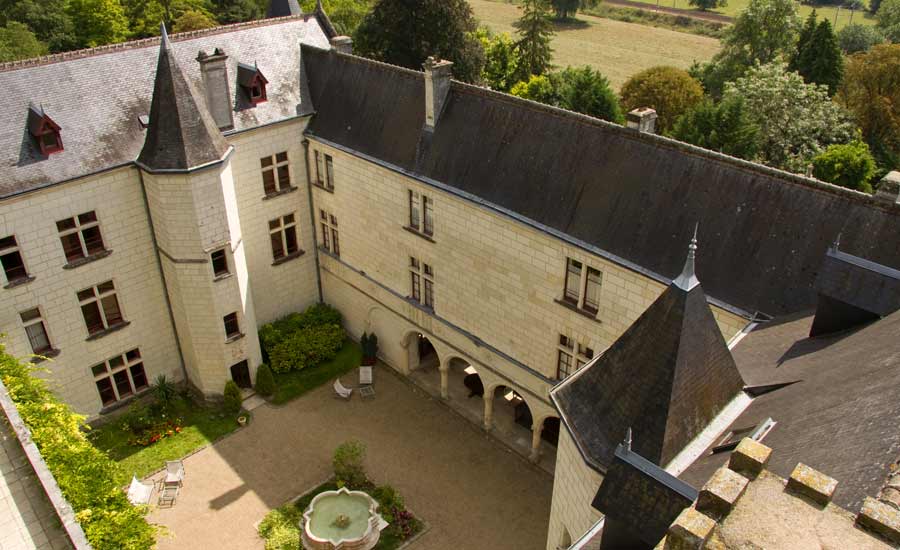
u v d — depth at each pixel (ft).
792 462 44.60
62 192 98.27
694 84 204.54
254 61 118.42
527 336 97.45
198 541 92.79
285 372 122.62
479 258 98.94
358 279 123.24
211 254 107.34
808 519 31.83
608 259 82.12
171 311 115.03
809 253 70.90
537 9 260.83
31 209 96.27
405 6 192.03
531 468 104.83
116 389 112.78
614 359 59.00
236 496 99.81
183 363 119.55
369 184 111.86
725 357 58.13
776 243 72.84
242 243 115.75
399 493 100.58
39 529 63.57
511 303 97.40
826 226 70.49
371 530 91.76
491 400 109.29
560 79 216.54
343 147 113.91
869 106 207.10
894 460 38.88
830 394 51.37
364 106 113.91
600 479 57.67
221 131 110.63
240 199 117.08
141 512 72.84
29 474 69.21
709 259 76.28
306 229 127.85
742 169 76.18
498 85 259.60
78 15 261.44
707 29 355.56
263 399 118.21
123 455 106.42
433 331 112.27
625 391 57.36
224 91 110.01
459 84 101.19
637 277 80.33
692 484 48.11
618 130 85.05
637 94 202.90
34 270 99.19
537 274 91.97
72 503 68.28
